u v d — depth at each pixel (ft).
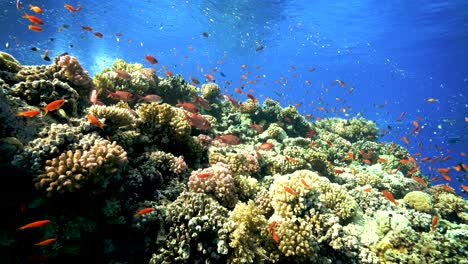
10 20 100.37
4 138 12.28
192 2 104.42
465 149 96.32
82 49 139.95
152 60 31.65
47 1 97.04
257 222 15.26
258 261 13.94
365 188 25.81
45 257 10.89
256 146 32.94
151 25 135.85
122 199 14.29
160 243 13.61
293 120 42.24
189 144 21.72
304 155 29.63
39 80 17.02
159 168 17.67
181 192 16.90
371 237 19.04
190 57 228.63
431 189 33.73
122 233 13.53
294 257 15.05
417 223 20.70
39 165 12.21
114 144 13.80
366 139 51.57
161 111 20.02
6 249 10.83
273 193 18.92
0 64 17.61
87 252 12.51
